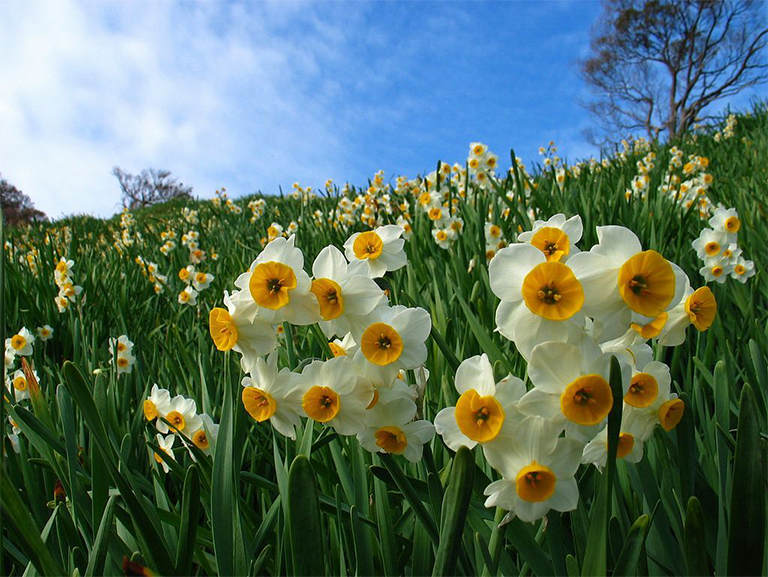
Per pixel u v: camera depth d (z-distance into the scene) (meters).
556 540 0.20
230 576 0.21
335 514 0.26
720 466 0.24
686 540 0.19
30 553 0.17
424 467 0.30
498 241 0.74
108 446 0.21
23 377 0.47
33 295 0.87
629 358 0.21
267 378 0.21
